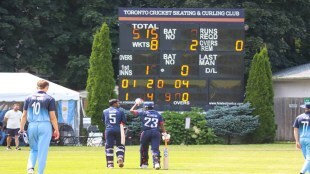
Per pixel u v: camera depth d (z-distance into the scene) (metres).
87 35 124.50
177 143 98.00
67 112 98.38
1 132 96.25
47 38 127.00
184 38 97.00
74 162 63.91
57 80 127.81
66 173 50.28
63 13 127.44
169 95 96.88
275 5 127.31
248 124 99.25
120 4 129.88
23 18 122.50
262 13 121.62
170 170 53.62
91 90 99.94
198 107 97.62
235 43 97.31
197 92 97.19
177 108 97.38
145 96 96.50
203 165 60.00
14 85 94.94
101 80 99.62
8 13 124.62
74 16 129.00
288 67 129.50
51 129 41.69
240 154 77.00
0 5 124.19
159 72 96.69
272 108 102.06
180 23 96.88
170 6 124.81
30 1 124.75
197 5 121.88
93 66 100.44
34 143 41.41
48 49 125.69
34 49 125.56
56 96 95.75
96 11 125.75
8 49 124.00
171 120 97.19
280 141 107.62
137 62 96.44
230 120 98.12
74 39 126.88
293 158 70.38
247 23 121.62
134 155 75.12
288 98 108.25
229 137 100.31
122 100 96.38
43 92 41.91
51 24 127.12
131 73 96.38
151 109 54.62
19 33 124.44
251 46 120.12
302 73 113.25
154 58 96.56
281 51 126.19
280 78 112.62
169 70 96.75
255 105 101.25
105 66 100.19
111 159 55.66
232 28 97.19
